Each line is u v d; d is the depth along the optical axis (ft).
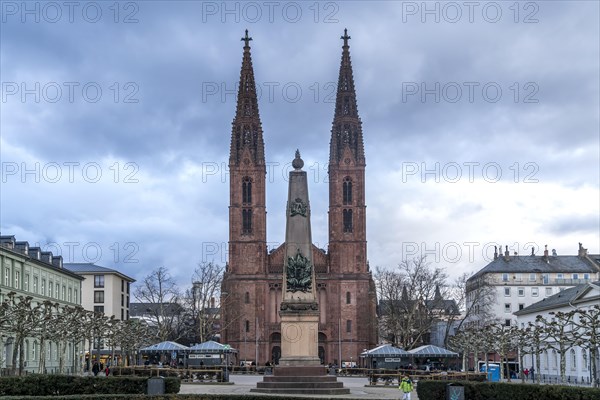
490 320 532.32
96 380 178.40
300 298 229.86
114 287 640.99
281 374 224.33
